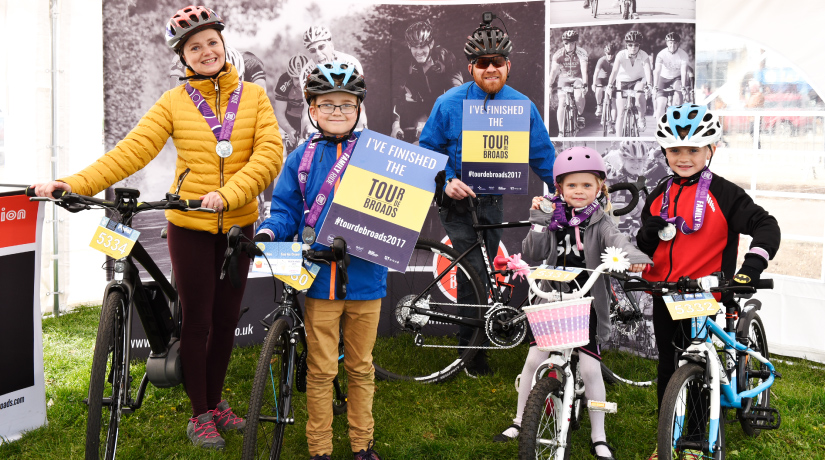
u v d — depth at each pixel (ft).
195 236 10.37
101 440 10.78
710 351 9.06
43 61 18.34
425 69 17.16
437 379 14.23
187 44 10.09
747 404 10.32
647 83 16.25
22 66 18.21
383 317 17.22
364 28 16.90
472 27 17.02
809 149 16.10
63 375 14.21
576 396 9.73
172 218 10.32
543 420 9.04
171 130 10.48
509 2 16.85
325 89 9.20
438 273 14.90
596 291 10.13
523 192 13.85
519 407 11.16
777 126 16.55
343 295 9.18
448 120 14.11
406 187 9.50
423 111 17.26
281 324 9.03
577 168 9.97
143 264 10.11
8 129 18.17
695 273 9.72
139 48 15.44
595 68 16.51
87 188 9.59
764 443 11.18
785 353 16.61
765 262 8.57
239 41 16.24
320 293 9.37
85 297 20.39
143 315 10.10
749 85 16.83
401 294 17.16
